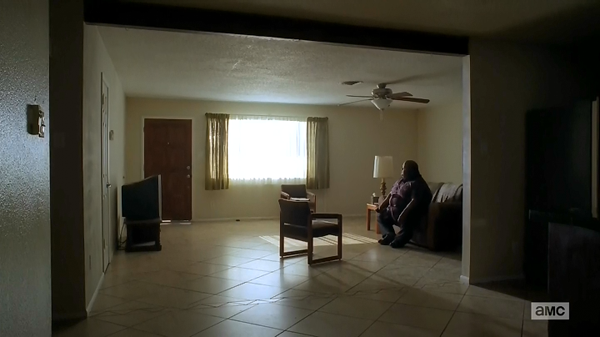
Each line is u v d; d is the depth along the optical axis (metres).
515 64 4.11
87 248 3.22
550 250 2.57
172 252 5.37
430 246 5.50
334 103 8.51
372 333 2.85
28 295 1.41
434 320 3.09
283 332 2.86
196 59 4.86
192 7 3.22
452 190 6.13
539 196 4.00
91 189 3.45
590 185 3.64
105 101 4.44
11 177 1.24
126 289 3.82
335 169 8.95
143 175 7.82
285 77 5.87
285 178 8.55
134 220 5.56
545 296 3.64
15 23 1.27
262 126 8.40
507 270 4.12
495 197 4.07
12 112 1.25
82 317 3.11
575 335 2.36
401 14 3.35
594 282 2.24
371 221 8.17
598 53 4.29
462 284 4.01
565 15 3.36
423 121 9.27
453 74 5.65
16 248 1.28
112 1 3.11
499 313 3.23
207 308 3.33
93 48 3.58
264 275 4.29
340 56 4.69
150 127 7.84
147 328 2.93
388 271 4.48
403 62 4.98
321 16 3.39
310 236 4.71
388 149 9.28
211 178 8.05
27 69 1.40
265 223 7.85
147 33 3.88
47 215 1.67
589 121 3.67
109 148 4.85
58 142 3.04
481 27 3.67
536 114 4.04
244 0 3.07
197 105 8.04
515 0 3.05
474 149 4.00
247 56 4.70
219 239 6.28
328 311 3.27
